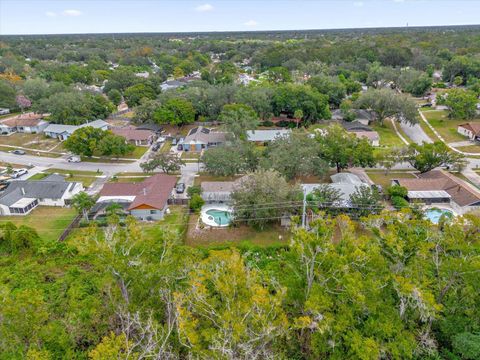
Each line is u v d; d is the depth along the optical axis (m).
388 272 22.27
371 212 39.75
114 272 22.83
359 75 123.06
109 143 61.22
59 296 29.70
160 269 23.84
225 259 21.69
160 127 82.06
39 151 70.12
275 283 23.27
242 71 156.62
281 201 38.62
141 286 23.34
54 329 23.59
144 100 90.31
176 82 131.25
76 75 127.62
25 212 45.38
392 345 19.44
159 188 47.88
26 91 99.31
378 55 144.50
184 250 31.23
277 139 56.78
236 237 39.03
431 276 23.86
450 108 84.38
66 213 45.66
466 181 53.12
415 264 23.16
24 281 32.09
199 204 44.56
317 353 20.42
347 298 20.80
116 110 100.69
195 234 39.59
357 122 81.94
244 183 40.38
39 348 20.58
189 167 61.53
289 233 39.53
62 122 82.50
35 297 21.56
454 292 23.20
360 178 53.34
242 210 38.56
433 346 21.33
